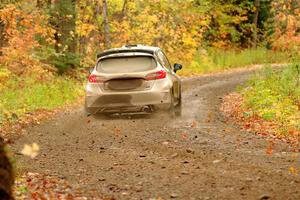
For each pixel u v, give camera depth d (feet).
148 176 37.96
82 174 39.42
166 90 65.72
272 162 40.98
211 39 221.25
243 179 35.96
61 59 111.14
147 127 60.49
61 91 96.17
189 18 169.89
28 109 78.33
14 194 32.68
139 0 152.87
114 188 35.17
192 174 37.93
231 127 60.34
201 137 53.36
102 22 138.10
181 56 165.37
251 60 193.88
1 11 98.63
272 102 71.92
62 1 113.80
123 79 65.77
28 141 54.34
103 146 50.14
